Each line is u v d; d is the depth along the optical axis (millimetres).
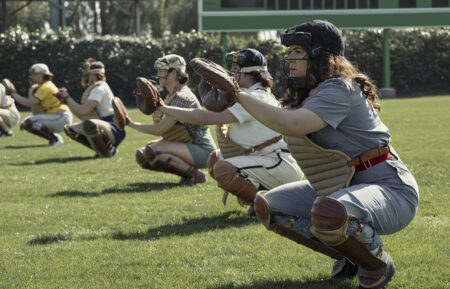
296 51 2945
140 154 6672
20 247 4191
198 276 3482
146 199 5918
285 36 2939
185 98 6344
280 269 3584
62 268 3680
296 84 2949
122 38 24875
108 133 9016
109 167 8203
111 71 24641
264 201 3189
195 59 2820
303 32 2885
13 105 12664
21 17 48312
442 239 4148
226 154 4969
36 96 10680
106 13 44875
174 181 6996
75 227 4793
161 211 5348
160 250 4035
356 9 26766
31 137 12469
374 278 3008
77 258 3883
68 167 8258
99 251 4035
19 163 8734
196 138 6602
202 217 5078
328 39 2893
